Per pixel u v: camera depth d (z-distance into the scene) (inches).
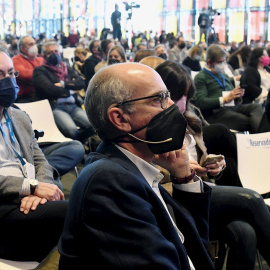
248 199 84.9
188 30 1045.8
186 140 96.1
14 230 77.9
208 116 203.5
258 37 995.9
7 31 1200.8
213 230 85.5
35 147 99.4
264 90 260.4
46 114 171.0
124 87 53.9
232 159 115.5
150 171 56.6
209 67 209.0
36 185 82.4
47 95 210.8
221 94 205.0
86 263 51.1
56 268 64.2
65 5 1163.3
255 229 85.4
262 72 260.2
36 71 214.2
